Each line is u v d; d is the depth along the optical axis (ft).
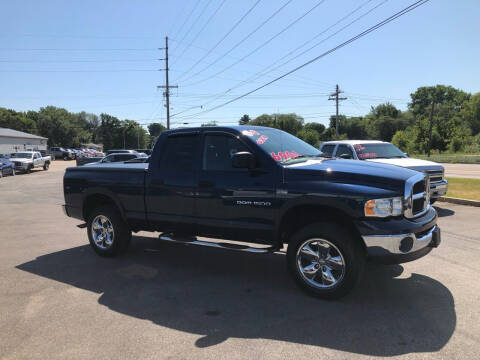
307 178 12.90
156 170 16.60
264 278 15.24
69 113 361.92
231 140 14.87
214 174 14.92
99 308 12.55
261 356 9.46
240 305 12.60
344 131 387.75
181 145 16.15
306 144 17.03
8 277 15.75
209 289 14.11
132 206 17.35
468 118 276.62
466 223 24.16
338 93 163.73
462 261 16.69
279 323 11.23
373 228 11.73
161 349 9.89
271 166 13.69
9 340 10.48
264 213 13.66
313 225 12.75
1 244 21.59
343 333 10.53
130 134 424.05
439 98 356.59
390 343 9.95
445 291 13.39
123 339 10.45
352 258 12.09
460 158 126.41
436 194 27.58
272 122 401.49
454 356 9.29
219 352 9.69
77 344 10.21
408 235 11.63
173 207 16.03
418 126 200.64
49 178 77.56
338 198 12.17
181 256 18.66
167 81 154.51
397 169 13.30
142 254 19.08
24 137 178.91
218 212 14.79
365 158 30.35
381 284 14.14
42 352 9.82
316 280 13.20
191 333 10.74
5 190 54.65
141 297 13.44
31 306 12.76
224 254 18.90
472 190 37.09
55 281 15.21
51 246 21.08
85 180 19.04
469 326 10.80
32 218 30.53
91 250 20.13
